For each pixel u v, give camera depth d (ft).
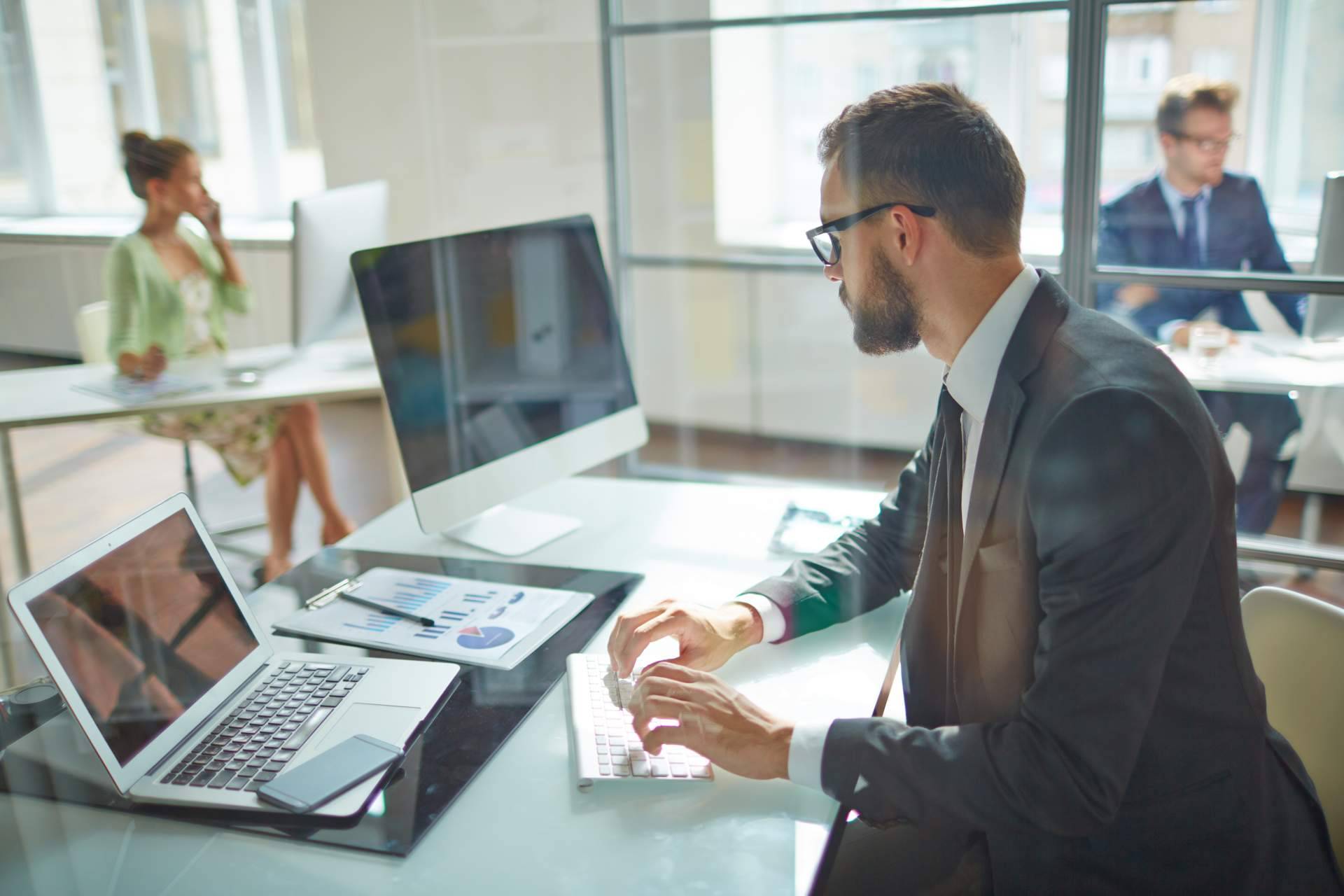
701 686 3.06
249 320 6.93
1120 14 7.22
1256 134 7.02
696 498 5.12
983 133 3.05
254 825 2.73
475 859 2.59
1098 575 2.68
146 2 6.48
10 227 5.64
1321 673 3.35
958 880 3.19
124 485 6.04
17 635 3.43
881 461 11.39
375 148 9.61
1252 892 2.93
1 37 5.54
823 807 2.80
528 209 11.19
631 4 10.60
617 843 2.65
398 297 4.25
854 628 3.83
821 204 3.31
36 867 2.59
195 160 6.48
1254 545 7.12
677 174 11.24
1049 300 3.08
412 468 4.28
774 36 10.33
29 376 5.73
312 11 8.60
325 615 3.93
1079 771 2.66
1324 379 6.88
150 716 2.99
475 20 10.46
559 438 4.81
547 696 3.35
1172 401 2.74
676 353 12.04
